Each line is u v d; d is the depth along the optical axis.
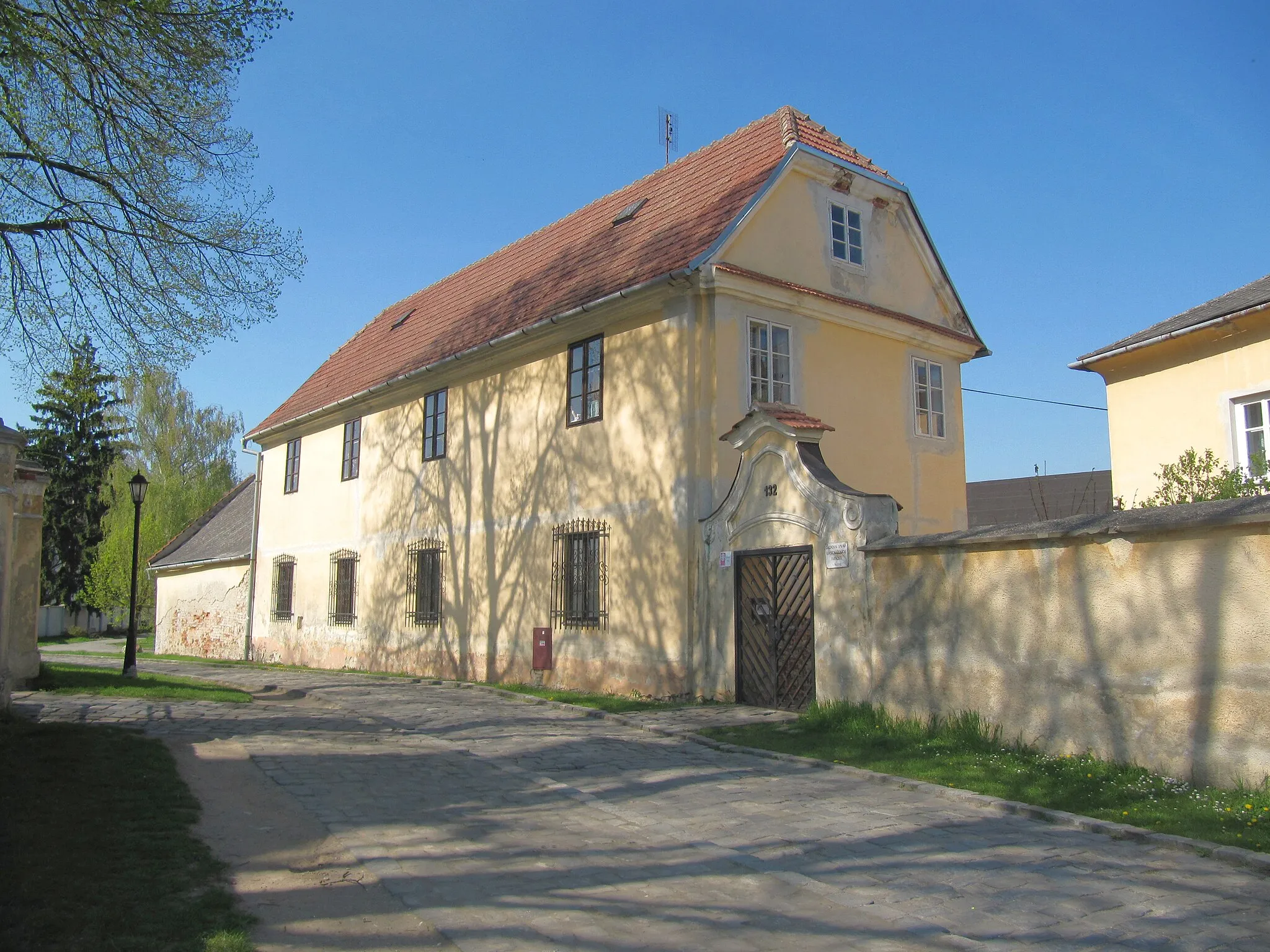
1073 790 7.06
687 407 13.21
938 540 9.23
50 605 48.03
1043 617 8.21
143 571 42.41
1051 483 27.50
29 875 4.85
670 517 13.28
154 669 20.78
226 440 50.47
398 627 19.89
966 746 8.60
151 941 4.12
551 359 16.09
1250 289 13.79
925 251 16.73
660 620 13.30
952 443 16.86
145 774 7.37
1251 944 4.35
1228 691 6.79
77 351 11.53
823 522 10.90
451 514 18.56
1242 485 10.54
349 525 22.31
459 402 18.64
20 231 10.82
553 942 4.38
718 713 11.41
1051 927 4.57
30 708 10.98
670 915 4.77
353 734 10.22
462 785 7.81
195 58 10.41
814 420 11.62
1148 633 7.36
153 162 10.97
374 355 23.70
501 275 20.81
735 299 13.57
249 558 26.84
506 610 16.66
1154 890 5.10
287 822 6.38
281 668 22.47
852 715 10.05
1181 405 13.72
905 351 16.30
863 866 5.58
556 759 9.00
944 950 4.31
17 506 13.66
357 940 4.36
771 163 14.45
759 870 5.50
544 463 15.98
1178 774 7.05
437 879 5.28
